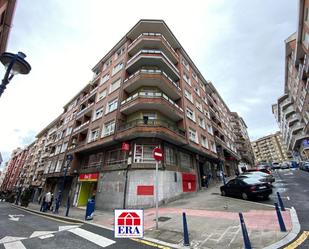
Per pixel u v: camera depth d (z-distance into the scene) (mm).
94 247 5855
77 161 23391
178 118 19469
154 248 5578
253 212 8742
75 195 21203
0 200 47156
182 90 21516
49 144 39438
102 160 19016
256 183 11992
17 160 73250
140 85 18422
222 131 34562
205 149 23250
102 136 19297
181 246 5574
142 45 20719
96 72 30109
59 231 8172
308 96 28047
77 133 25750
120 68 22172
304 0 18453
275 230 6055
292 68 34312
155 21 21594
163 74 18141
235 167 40781
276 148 111250
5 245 6312
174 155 17984
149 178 14383
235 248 5102
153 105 16609
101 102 22828
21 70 4941
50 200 17484
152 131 14883
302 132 44969
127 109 17469
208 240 5855
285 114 50375
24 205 24125
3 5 9820
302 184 15094
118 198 14727
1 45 11711
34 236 7414
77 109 30000
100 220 10742
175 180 16328
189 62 27594
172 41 24000
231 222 7441
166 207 12820
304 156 44969
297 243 4980
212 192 16922
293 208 8594
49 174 29203
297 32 22031
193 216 9078
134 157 15344
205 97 31359
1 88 4617
